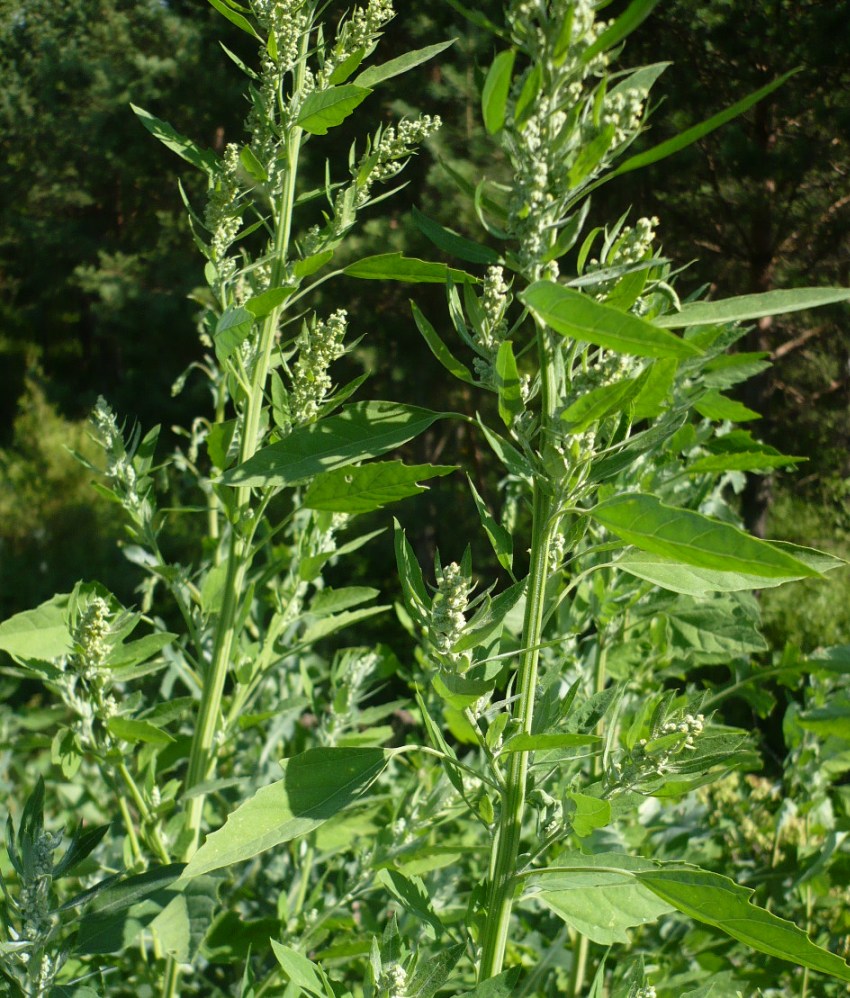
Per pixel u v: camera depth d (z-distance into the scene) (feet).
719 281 12.87
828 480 14.74
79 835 2.81
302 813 2.57
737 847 4.06
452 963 2.59
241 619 3.25
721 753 2.61
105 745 3.14
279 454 2.71
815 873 3.44
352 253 10.84
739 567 2.45
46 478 16.84
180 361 16.90
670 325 2.58
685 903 2.56
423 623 2.58
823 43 10.11
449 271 2.70
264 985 3.18
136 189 24.39
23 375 24.07
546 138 2.54
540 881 2.65
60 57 25.12
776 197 11.92
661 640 3.51
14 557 13.20
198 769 3.23
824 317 13.14
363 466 2.76
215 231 3.24
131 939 2.75
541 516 2.63
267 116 3.16
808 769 3.69
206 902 2.78
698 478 3.48
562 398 2.64
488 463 13.06
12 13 28.71
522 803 2.63
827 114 10.69
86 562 13.41
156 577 3.62
